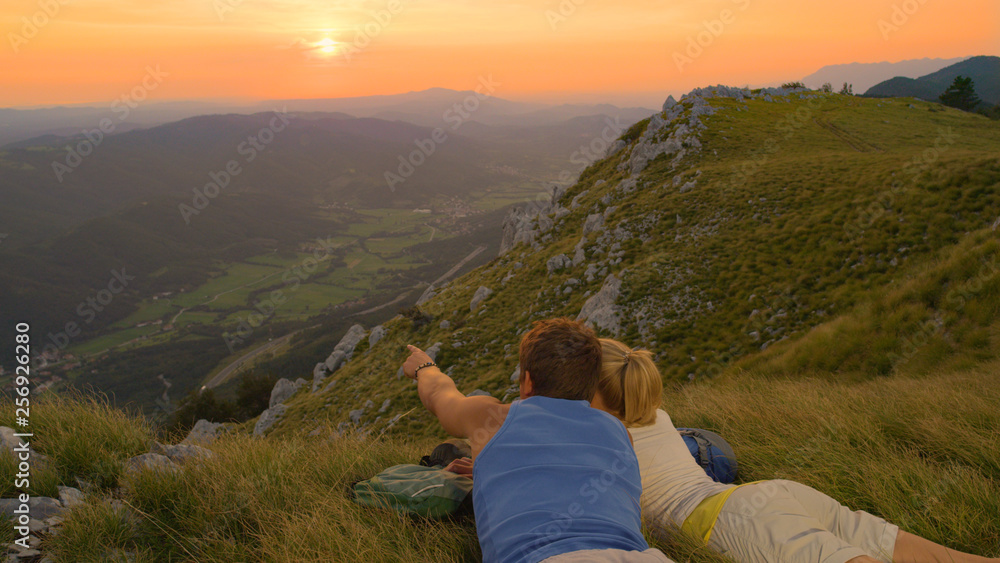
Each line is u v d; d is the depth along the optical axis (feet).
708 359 89.15
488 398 7.39
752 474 11.50
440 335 175.73
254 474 10.34
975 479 9.55
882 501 9.21
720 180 160.86
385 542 8.17
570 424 6.31
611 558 4.85
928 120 226.38
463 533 8.73
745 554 6.94
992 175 90.68
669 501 8.52
